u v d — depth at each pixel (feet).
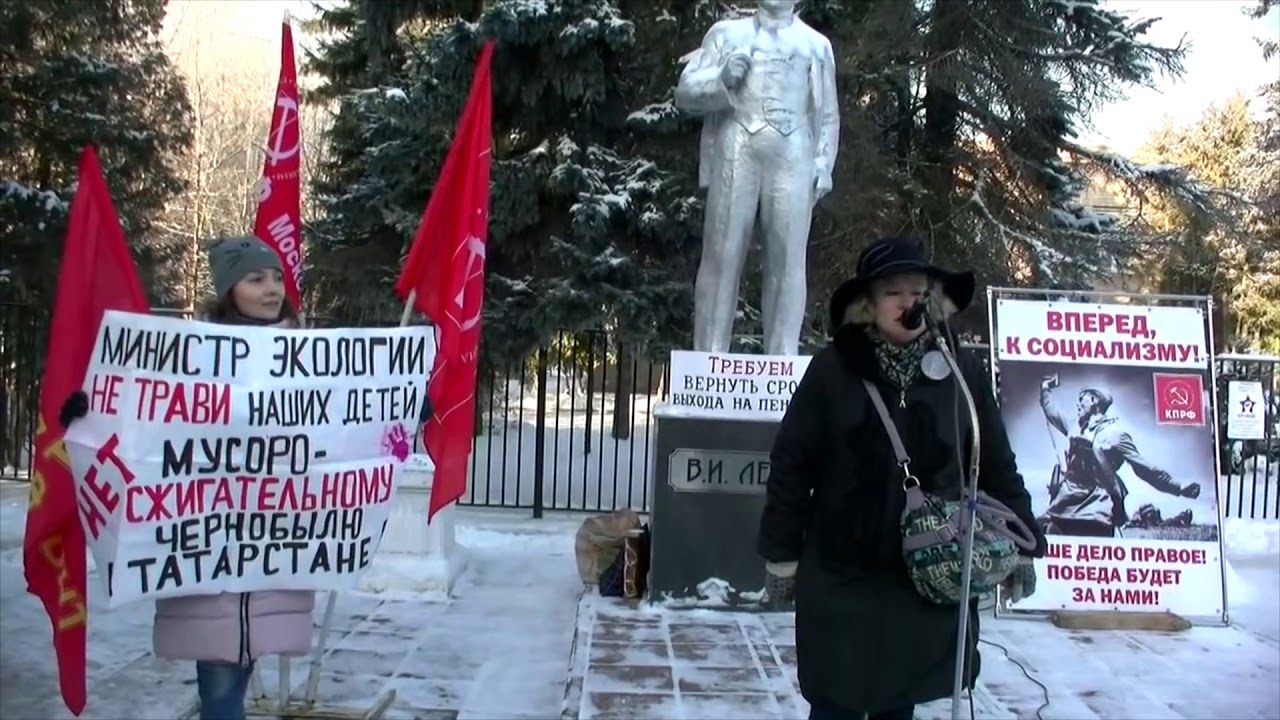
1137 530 21.91
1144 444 22.25
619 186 41.14
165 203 72.13
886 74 46.06
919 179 51.55
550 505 37.19
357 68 52.75
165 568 11.16
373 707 15.96
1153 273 67.77
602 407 35.04
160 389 11.29
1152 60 48.42
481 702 16.60
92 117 50.78
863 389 9.65
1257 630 21.93
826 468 9.81
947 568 9.20
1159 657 19.04
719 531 21.16
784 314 22.68
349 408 12.16
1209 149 116.57
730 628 19.60
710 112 22.50
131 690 16.55
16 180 50.44
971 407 9.04
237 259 11.82
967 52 48.91
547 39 39.86
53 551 11.28
